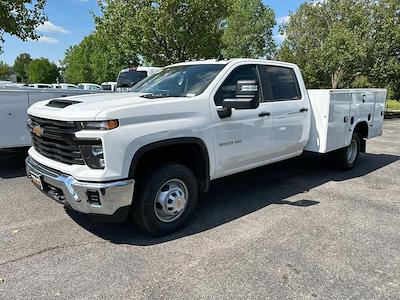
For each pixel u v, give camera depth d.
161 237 3.90
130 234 3.97
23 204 4.84
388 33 21.14
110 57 43.56
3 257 3.41
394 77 21.56
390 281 3.08
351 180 6.37
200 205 4.95
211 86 4.31
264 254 3.53
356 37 21.50
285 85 5.47
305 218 4.50
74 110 3.48
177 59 18.59
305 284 3.02
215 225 4.25
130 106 3.50
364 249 3.66
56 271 3.18
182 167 3.94
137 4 17.97
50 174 3.66
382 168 7.41
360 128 7.17
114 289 2.92
